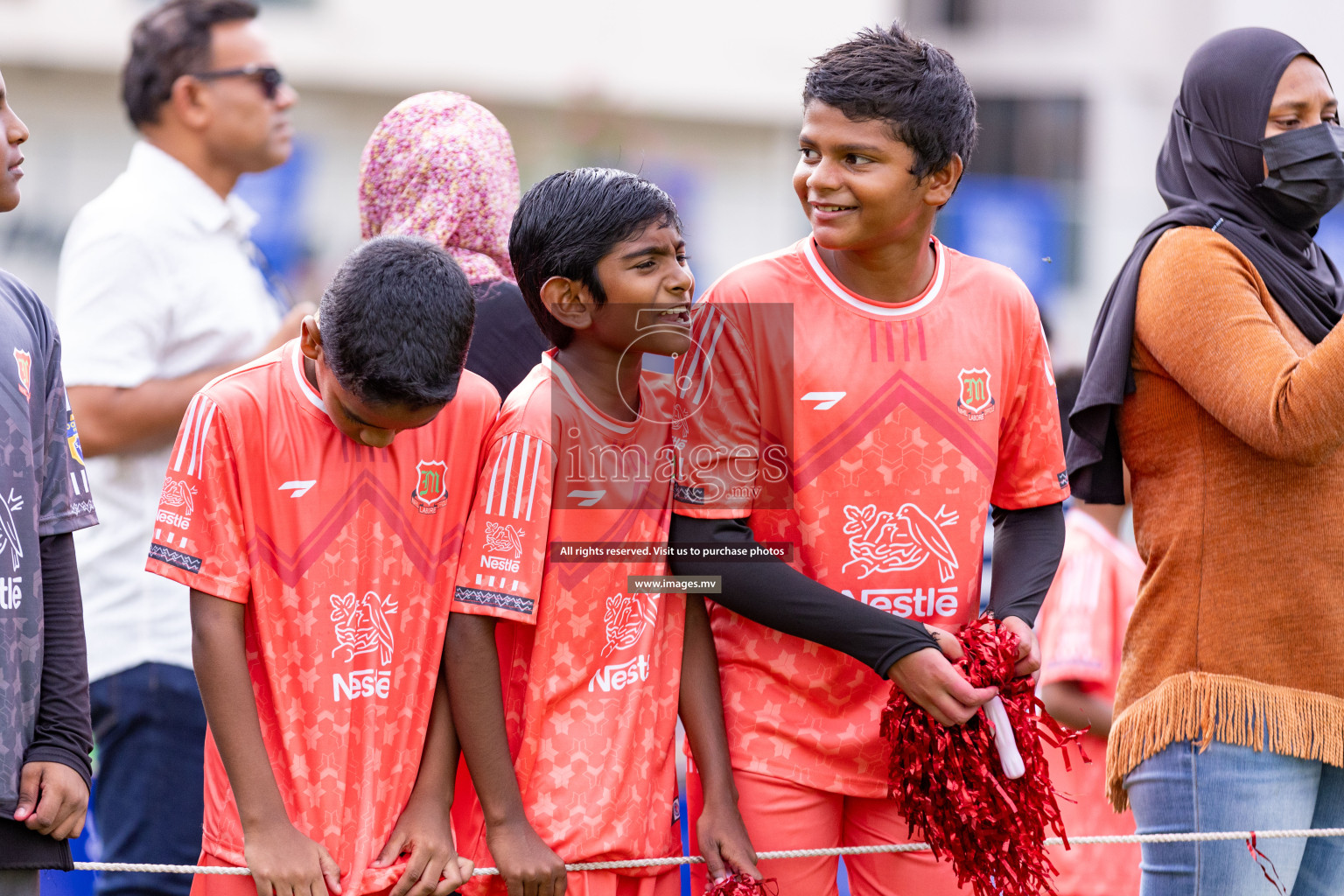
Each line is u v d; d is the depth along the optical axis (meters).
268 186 20.14
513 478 6.22
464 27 25.88
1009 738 6.19
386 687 6.13
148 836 8.32
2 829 5.71
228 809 6.04
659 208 6.23
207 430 5.96
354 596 6.10
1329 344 6.21
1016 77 28.14
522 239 6.36
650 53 26.55
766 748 6.54
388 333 5.67
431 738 6.21
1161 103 27.66
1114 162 27.58
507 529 6.20
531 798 6.23
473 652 6.15
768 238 26.42
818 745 6.52
